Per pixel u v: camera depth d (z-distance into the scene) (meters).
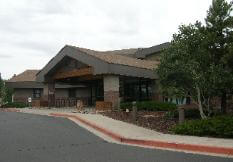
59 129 16.27
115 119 19.70
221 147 10.40
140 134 14.17
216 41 16.53
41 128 16.59
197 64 15.99
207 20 17.22
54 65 31.41
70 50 29.38
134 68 28.30
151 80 31.44
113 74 26.61
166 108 24.14
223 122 12.98
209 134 13.22
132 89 34.31
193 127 13.64
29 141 12.73
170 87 17.45
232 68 15.55
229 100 19.50
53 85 34.22
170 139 12.52
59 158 9.69
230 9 17.00
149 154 10.29
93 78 33.78
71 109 29.50
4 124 18.31
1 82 49.94
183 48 16.47
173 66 16.45
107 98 26.61
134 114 19.19
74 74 29.94
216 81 15.25
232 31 16.78
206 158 9.59
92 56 27.19
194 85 16.95
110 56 29.66
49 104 33.78
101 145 12.09
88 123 18.20
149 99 32.03
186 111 19.06
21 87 47.75
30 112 28.23
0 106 41.66
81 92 43.41
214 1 17.06
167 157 9.78
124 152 10.67
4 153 10.43
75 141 12.91
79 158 9.70
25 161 9.29
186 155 10.08
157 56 35.75
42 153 10.45
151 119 19.03
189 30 16.95
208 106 17.09
